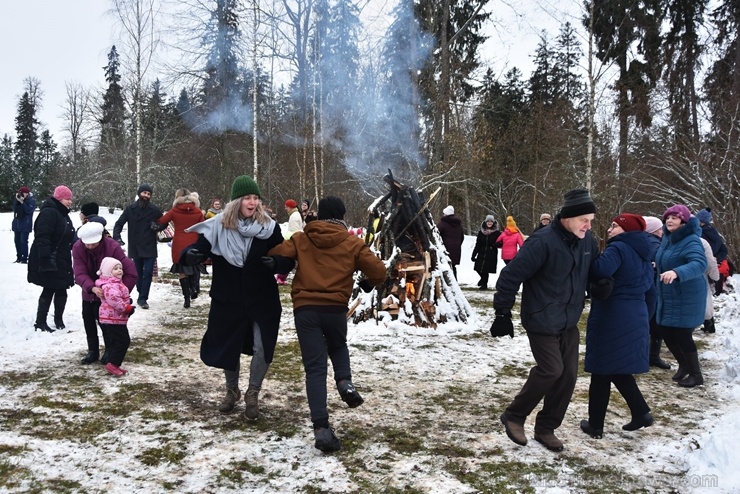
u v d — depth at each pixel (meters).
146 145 28.83
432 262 7.37
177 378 4.78
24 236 11.88
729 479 3.05
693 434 3.77
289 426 3.79
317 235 3.58
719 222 14.56
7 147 41.91
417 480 3.05
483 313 8.43
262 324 3.77
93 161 31.48
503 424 3.69
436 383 4.87
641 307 3.59
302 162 25.27
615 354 3.56
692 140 16.91
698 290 4.90
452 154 19.69
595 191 19.95
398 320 7.00
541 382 3.40
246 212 3.72
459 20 20.89
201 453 3.32
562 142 23.14
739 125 15.50
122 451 3.32
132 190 27.75
